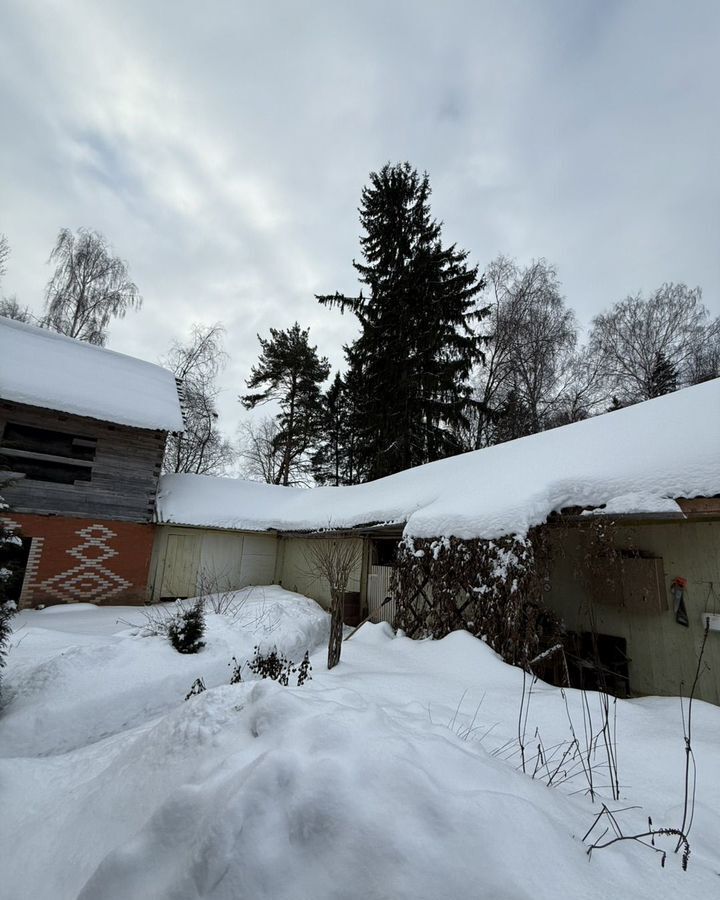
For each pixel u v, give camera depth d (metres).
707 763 3.09
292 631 7.57
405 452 18.66
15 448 12.27
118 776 2.47
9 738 3.81
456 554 6.84
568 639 6.98
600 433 7.95
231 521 14.81
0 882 1.93
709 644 5.60
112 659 5.18
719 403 6.44
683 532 6.07
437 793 1.70
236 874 1.43
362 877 1.42
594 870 1.61
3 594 4.48
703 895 1.63
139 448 13.79
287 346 26.36
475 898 1.36
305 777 1.71
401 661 6.08
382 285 19.83
